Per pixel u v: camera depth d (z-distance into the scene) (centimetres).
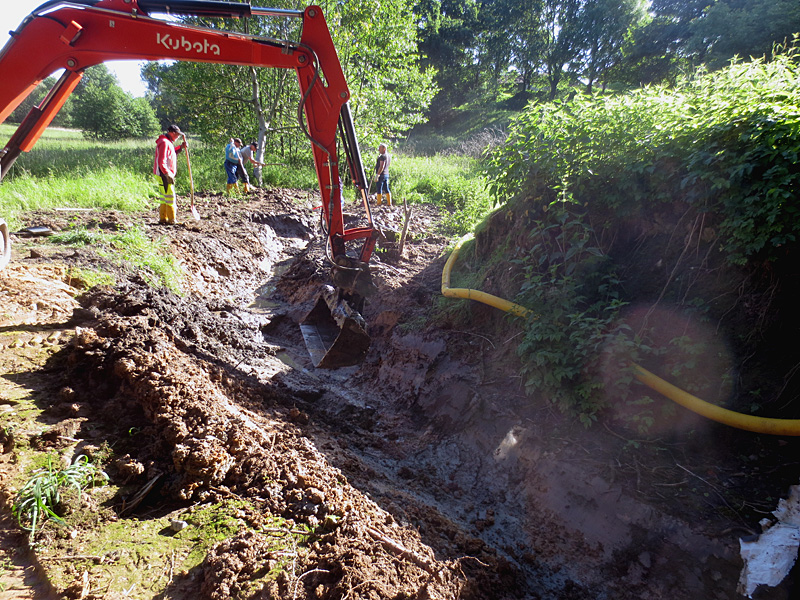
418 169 1978
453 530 439
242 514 349
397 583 309
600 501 454
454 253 835
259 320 878
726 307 516
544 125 657
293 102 2108
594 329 526
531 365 562
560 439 519
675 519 414
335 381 739
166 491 365
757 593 364
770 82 529
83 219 1009
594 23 4006
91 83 3981
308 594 291
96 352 474
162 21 476
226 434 414
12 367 461
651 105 590
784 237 452
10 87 483
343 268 540
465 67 4638
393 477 530
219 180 1700
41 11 470
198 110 2122
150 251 846
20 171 1485
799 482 414
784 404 459
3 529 319
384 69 2164
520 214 695
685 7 2961
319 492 376
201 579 298
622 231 623
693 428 486
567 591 412
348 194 1722
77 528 324
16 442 376
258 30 1872
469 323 715
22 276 631
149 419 424
